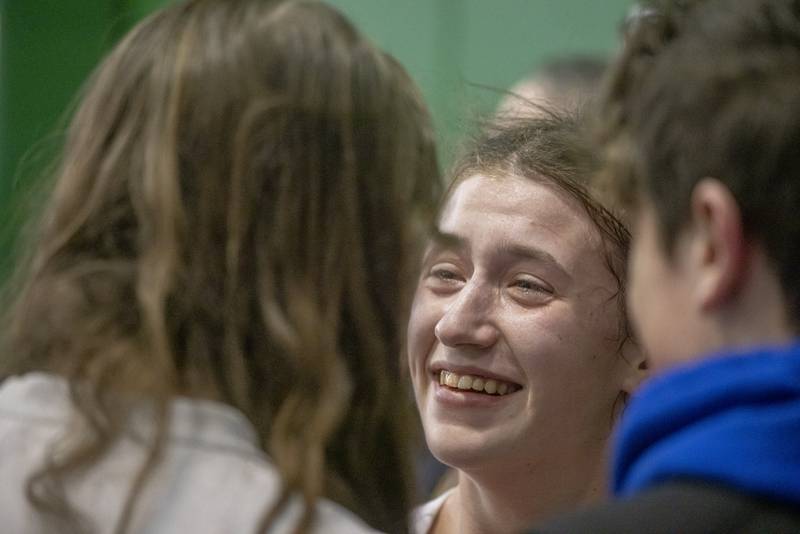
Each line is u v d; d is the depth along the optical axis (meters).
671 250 2.23
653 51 2.38
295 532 2.28
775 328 2.15
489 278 3.62
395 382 2.55
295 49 2.52
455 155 3.84
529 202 3.61
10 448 2.41
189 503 2.32
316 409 2.39
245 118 2.44
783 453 2.02
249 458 2.40
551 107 3.93
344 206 2.48
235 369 2.42
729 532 2.00
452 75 7.60
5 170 8.75
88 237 2.51
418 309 3.71
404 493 2.54
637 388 3.61
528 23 8.03
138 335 2.42
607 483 3.65
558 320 3.56
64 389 2.45
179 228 2.40
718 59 2.23
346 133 2.50
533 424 3.58
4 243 2.97
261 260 2.42
